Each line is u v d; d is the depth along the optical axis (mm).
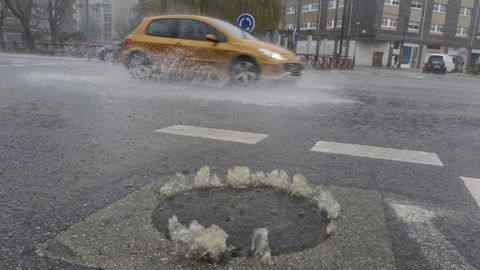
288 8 63188
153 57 8898
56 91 7488
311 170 3037
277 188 2402
